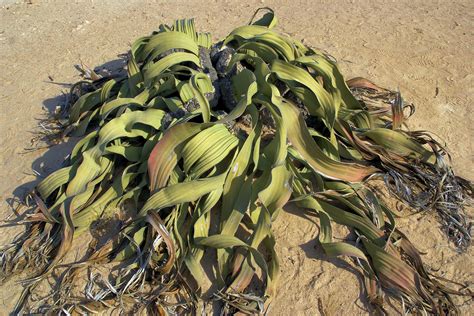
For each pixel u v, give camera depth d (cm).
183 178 299
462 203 304
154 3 604
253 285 265
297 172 304
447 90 404
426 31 489
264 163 303
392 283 258
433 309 248
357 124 347
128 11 588
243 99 300
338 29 503
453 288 261
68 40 529
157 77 349
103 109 349
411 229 292
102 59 485
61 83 453
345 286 263
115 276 275
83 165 312
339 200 301
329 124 321
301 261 276
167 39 363
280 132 288
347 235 287
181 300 261
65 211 292
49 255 292
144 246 280
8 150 377
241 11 566
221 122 292
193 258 270
